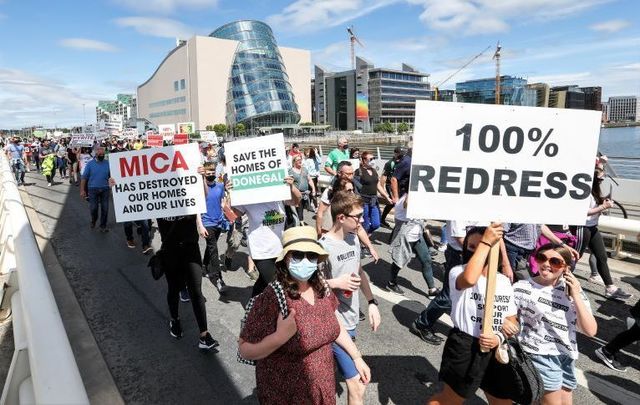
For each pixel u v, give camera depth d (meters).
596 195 5.72
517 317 3.00
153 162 4.77
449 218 2.84
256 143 4.80
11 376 2.50
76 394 1.69
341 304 3.26
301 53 134.62
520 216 2.91
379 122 161.50
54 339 2.08
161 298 5.93
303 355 2.36
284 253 2.30
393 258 5.94
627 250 7.99
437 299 4.49
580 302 2.82
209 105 114.19
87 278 6.77
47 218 11.81
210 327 5.03
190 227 4.59
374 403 3.59
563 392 3.05
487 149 2.83
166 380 3.92
